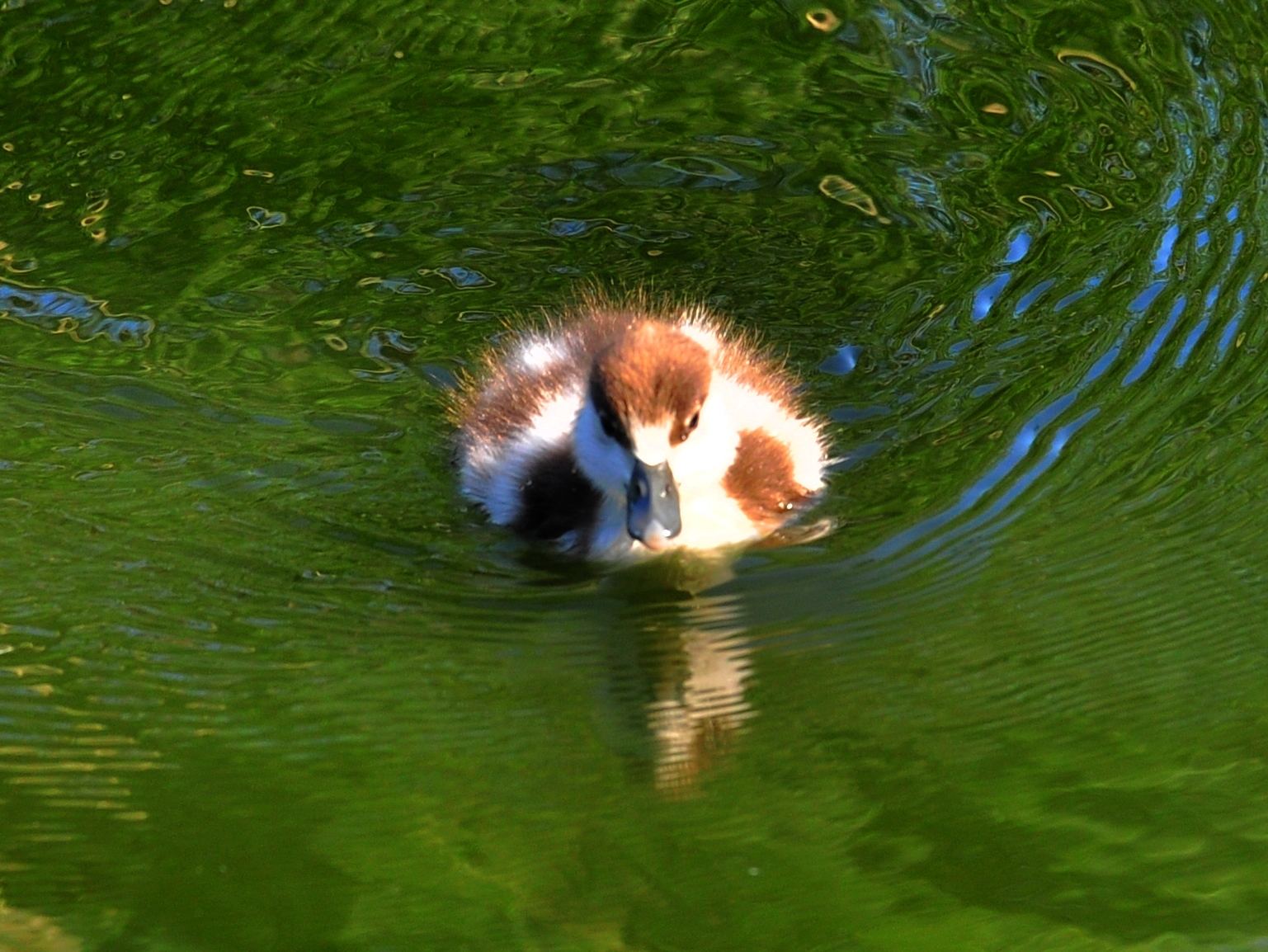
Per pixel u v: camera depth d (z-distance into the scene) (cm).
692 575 774
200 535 793
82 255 1001
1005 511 784
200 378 907
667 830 598
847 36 1165
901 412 860
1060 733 641
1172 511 773
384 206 1033
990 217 991
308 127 1101
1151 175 1008
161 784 625
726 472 814
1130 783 609
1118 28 1148
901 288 947
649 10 1202
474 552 799
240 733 656
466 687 691
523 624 742
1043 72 1111
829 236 990
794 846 585
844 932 539
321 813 610
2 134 1100
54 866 580
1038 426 834
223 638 721
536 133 1085
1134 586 728
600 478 802
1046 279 934
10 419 868
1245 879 553
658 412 765
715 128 1085
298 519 810
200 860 585
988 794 607
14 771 630
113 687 684
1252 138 1027
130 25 1198
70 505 810
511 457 852
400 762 640
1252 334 876
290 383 905
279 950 538
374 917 557
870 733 649
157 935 548
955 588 742
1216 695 659
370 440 867
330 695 684
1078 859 570
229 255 998
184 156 1076
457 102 1118
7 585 750
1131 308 902
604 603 757
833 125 1080
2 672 691
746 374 878
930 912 547
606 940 544
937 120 1078
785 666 700
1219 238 945
